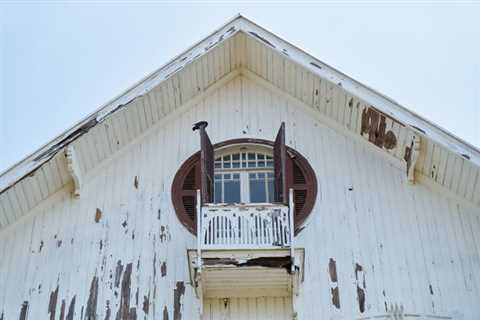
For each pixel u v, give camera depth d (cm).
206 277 1195
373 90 1353
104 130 1359
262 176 1405
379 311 1188
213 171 1371
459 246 1252
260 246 1187
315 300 1202
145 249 1269
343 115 1416
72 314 1193
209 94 1512
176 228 1295
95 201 1332
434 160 1306
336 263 1243
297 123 1456
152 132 1445
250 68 1535
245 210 1222
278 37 1455
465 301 1191
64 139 1303
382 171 1362
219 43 1441
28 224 1296
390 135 1355
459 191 1300
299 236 1277
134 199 1338
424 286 1210
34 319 1185
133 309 1200
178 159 1402
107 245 1273
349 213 1305
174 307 1202
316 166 1378
